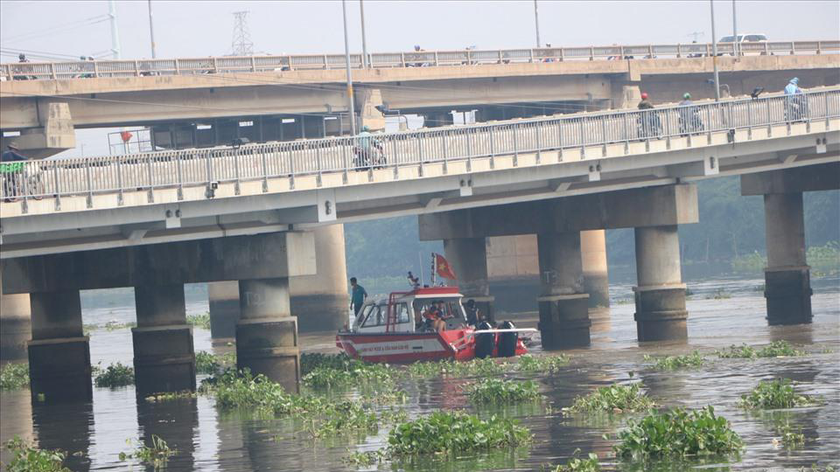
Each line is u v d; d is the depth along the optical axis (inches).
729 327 4542.3
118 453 2314.2
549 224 4355.3
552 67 6737.2
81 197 2859.3
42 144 5457.7
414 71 6378.0
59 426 2819.9
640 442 1857.8
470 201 3853.3
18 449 2470.5
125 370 3932.1
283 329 3385.8
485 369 3348.9
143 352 3496.6
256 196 3221.0
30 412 3174.2
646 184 4121.6
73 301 3540.8
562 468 1769.2
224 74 5880.9
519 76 6678.2
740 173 4333.2
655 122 3966.5
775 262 4889.3
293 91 6181.1
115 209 2965.1
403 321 3718.0
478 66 6525.6
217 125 6628.9
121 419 2859.3
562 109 7229.3
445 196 3700.8
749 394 2492.6
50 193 2805.1
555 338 4402.1
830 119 4313.5
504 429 2052.2
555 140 3779.5
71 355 3521.2
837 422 2063.2
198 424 2647.6
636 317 4183.1
